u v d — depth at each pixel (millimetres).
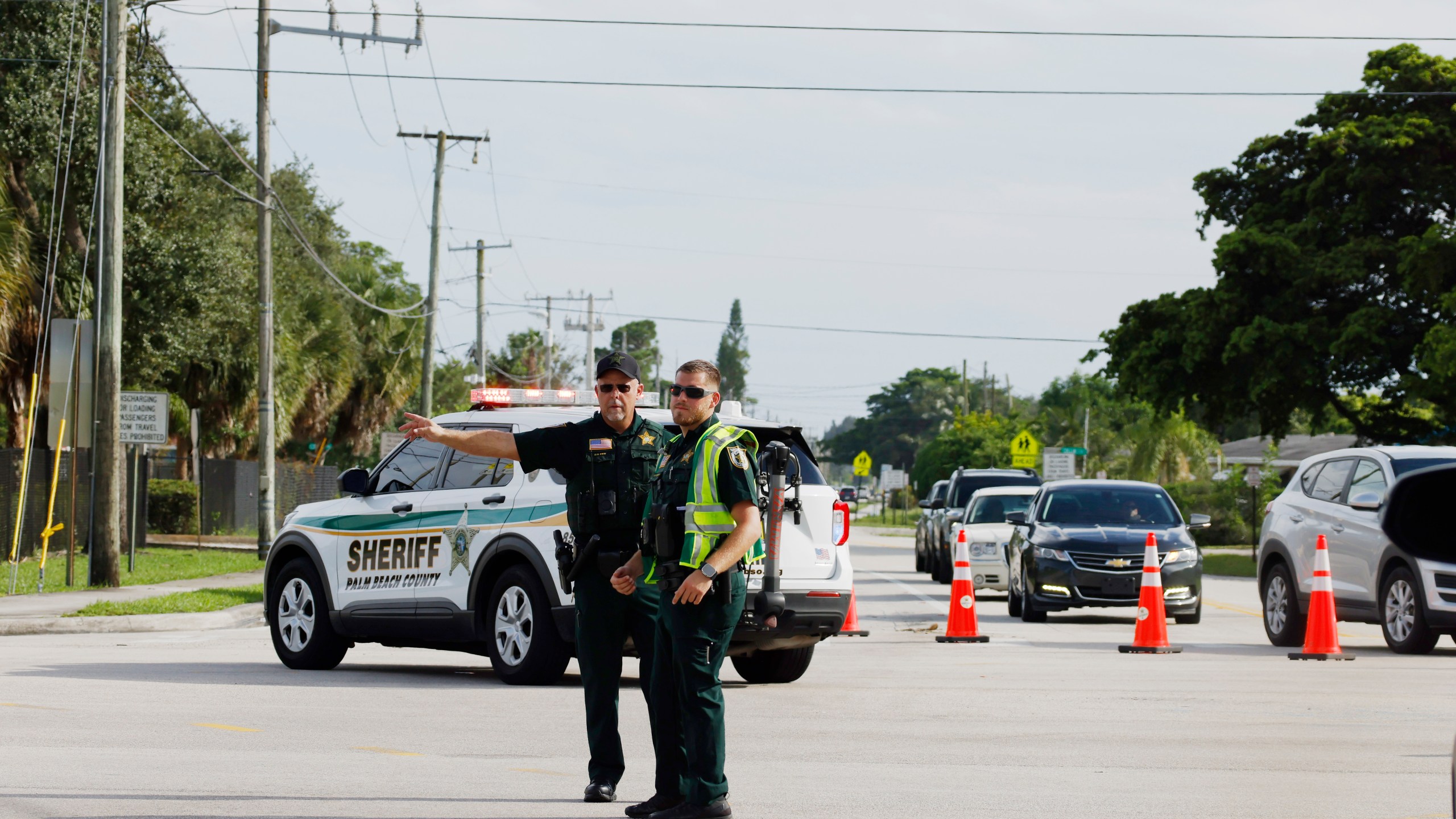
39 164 43031
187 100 47062
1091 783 11328
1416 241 52719
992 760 12367
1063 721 14828
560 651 16984
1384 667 20547
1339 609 24531
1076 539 29266
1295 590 24375
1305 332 56219
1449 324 54344
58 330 33750
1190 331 59500
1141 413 134875
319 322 69812
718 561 9516
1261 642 25672
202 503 61781
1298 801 10602
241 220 66125
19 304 38906
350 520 19172
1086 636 26312
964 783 11305
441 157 66562
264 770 11523
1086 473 99062
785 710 15641
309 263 84750
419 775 11406
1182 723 14734
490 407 18812
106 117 32812
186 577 37156
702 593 9492
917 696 16984
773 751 12836
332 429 86375
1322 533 24422
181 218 50250
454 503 18094
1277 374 56781
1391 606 23188
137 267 45781
